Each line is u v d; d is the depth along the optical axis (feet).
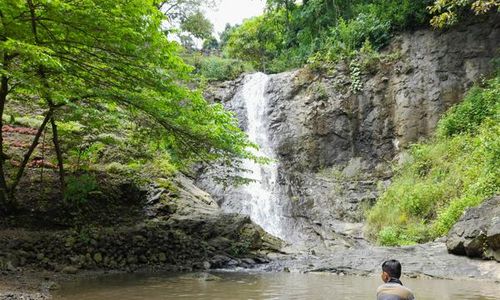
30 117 62.18
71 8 30.58
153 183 53.98
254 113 85.10
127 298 26.08
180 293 27.99
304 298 26.99
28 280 30.40
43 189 47.42
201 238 46.85
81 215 45.11
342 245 57.47
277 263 43.50
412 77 75.41
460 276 35.65
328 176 74.59
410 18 79.00
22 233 38.75
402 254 42.80
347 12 94.63
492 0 38.52
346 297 27.45
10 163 50.47
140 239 41.60
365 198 67.92
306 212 67.41
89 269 36.91
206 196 60.29
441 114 71.72
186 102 41.63
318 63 82.53
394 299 14.78
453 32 75.00
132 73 37.24
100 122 43.24
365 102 77.46
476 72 71.77
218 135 42.27
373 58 78.54
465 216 41.63
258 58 112.37
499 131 52.42
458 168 56.44
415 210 55.93
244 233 48.60
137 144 50.65
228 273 38.19
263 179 72.84
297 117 80.48
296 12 106.01
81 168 52.80
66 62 36.22
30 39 33.65
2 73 30.22
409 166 66.90
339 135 77.46
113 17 32.42
